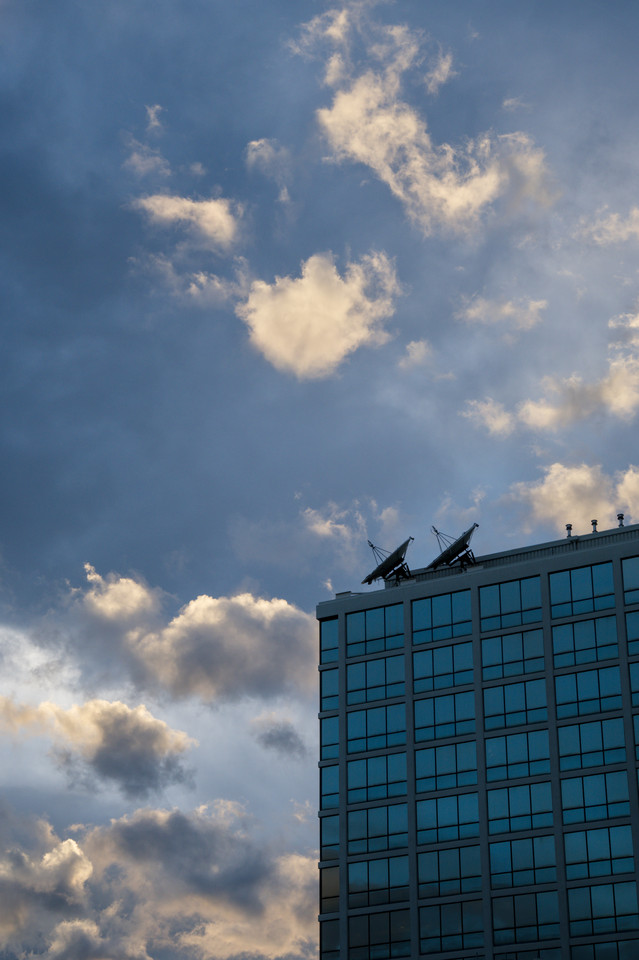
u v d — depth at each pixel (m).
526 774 131.12
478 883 129.38
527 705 133.62
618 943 121.75
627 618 131.88
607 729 129.25
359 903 134.12
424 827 133.88
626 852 124.19
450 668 138.62
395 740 138.62
